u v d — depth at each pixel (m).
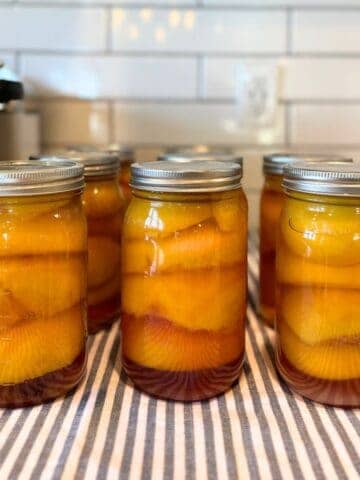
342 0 0.68
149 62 0.69
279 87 0.70
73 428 0.34
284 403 0.37
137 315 0.37
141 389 0.38
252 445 0.33
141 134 0.71
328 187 0.33
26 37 0.68
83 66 0.69
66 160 0.41
